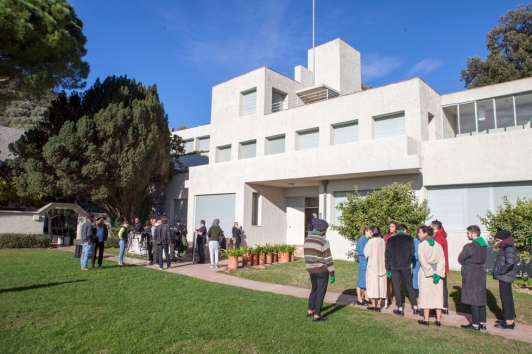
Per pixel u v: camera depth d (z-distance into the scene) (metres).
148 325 6.67
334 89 23.72
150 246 15.49
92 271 12.23
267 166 19.59
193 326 6.71
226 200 21.83
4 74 16.62
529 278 11.82
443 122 18.19
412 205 13.70
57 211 23.17
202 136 32.38
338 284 11.70
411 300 8.44
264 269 14.35
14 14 14.34
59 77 18.58
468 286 7.42
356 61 26.16
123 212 23.19
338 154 16.78
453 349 6.08
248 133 22.69
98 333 6.15
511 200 13.68
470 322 7.85
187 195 25.86
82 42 20.39
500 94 16.64
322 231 7.62
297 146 20.48
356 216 14.34
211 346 5.79
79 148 20.05
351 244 17.09
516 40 31.86
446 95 18.11
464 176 14.55
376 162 15.59
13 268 12.17
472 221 14.43
